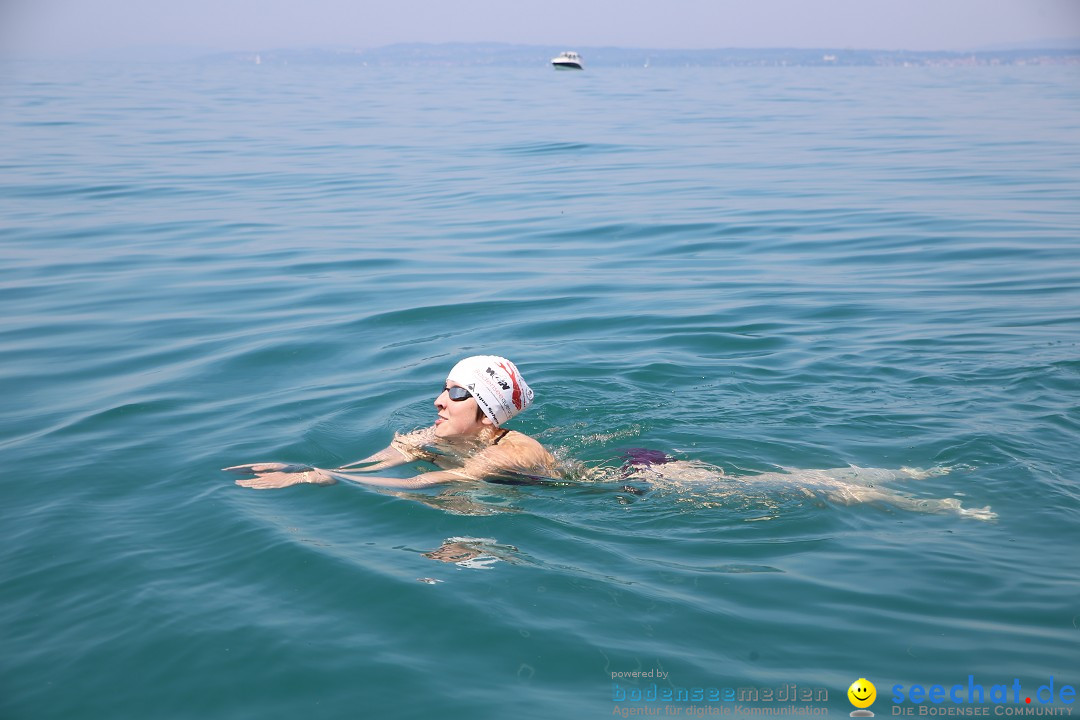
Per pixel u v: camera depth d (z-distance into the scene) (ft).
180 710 11.44
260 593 14.05
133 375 25.88
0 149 80.07
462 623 13.14
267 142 89.10
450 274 38.27
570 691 11.66
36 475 18.81
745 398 23.77
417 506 17.16
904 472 18.79
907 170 65.10
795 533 16.17
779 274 37.78
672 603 13.70
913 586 14.17
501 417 19.75
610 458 20.17
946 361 26.16
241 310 32.89
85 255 41.65
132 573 14.69
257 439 20.83
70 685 11.98
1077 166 65.26
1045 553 15.28
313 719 11.19
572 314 32.07
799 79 298.97
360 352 28.02
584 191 58.85
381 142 89.40
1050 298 32.68
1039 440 20.33
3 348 28.55
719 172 66.13
